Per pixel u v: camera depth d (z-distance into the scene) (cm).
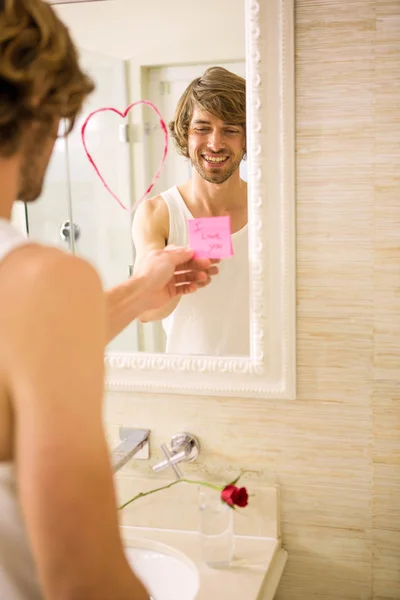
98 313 60
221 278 123
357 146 115
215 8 116
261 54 114
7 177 64
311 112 116
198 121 119
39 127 65
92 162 126
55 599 54
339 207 118
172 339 127
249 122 117
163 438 134
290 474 129
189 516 133
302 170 118
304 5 113
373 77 113
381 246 117
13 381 56
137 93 122
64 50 63
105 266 129
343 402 124
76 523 53
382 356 121
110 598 55
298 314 123
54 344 55
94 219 129
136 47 120
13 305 56
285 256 119
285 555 129
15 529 64
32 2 60
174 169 123
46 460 53
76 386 55
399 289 118
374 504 126
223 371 125
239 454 131
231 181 120
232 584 113
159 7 118
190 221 122
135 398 134
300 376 125
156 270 111
